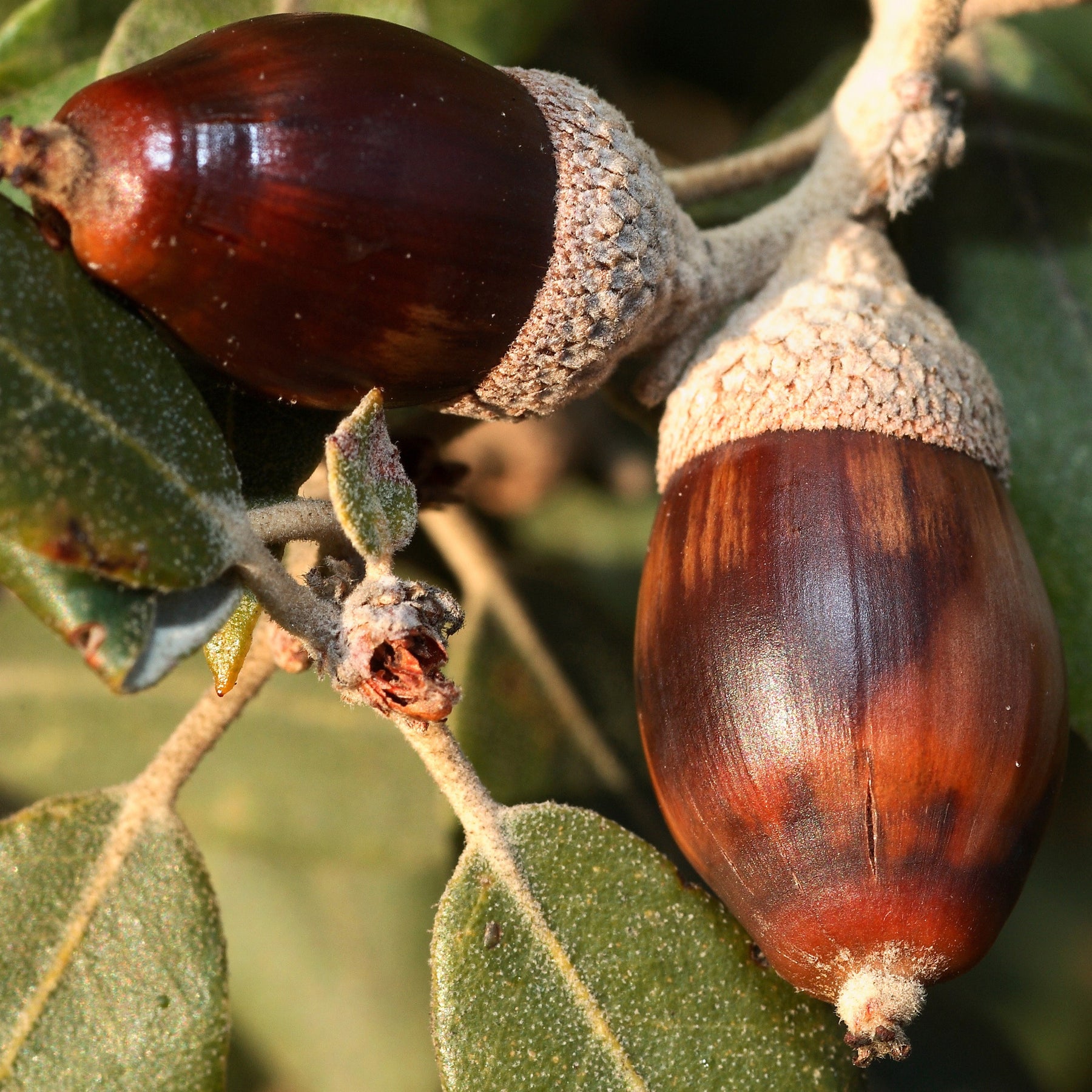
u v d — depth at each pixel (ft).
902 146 0.64
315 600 0.60
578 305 0.61
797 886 0.61
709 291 0.63
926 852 0.60
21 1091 0.62
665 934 0.62
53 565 0.58
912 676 0.60
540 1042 0.62
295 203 0.59
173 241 0.59
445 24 0.69
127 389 0.59
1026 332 0.69
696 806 0.61
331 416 0.62
